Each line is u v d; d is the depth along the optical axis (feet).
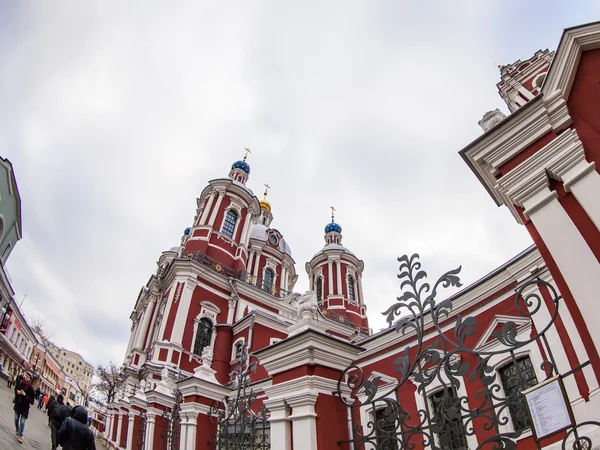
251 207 106.22
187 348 73.92
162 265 130.72
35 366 170.91
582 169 13.83
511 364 33.30
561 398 10.32
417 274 13.84
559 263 13.38
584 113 15.07
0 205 69.05
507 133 16.58
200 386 29.09
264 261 115.96
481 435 31.27
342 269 124.57
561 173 14.43
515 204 16.08
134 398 59.06
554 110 15.61
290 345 16.67
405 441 12.21
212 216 96.68
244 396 19.80
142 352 86.12
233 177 121.60
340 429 14.94
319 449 13.96
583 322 12.17
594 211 12.90
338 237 144.97
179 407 29.66
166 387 49.96
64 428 19.49
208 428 27.94
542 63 47.03
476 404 32.83
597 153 13.98
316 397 14.99
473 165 17.78
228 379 70.54
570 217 13.83
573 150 14.35
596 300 11.89
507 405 11.06
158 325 80.94
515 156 16.30
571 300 12.75
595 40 15.37
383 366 42.50
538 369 30.71
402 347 41.68
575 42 15.81
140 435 49.34
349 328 101.76
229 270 90.53
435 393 36.55
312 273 129.49
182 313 76.38
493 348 34.47
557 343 29.63
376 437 13.00
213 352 76.02
